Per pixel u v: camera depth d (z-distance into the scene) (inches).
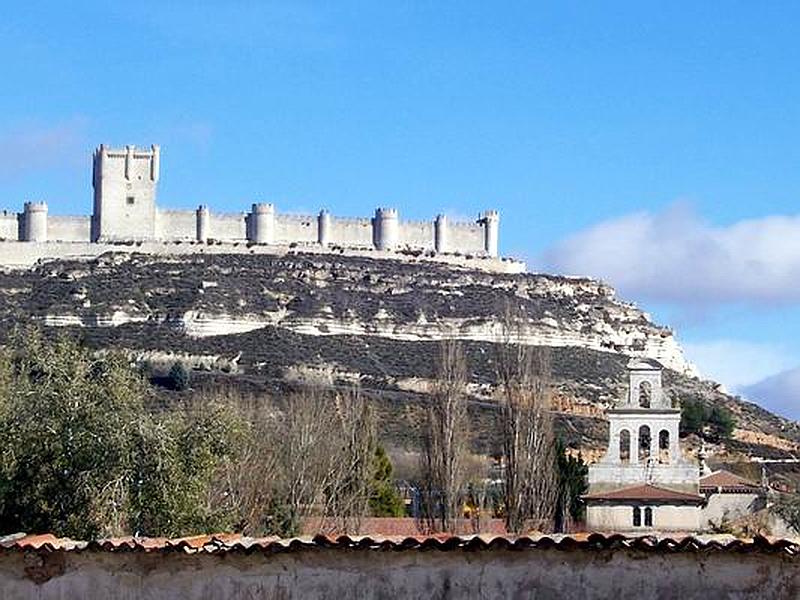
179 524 2418.8
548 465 4060.0
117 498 2384.4
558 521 4188.0
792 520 5270.7
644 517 5236.2
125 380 2501.2
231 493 3166.8
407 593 1327.5
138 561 1390.3
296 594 1348.4
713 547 1277.1
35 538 1475.1
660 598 1286.9
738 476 6496.1
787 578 1268.5
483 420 7785.4
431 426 4175.7
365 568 1337.4
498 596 1311.5
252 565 1362.0
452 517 4057.6
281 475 4005.9
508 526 4001.0
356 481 4483.3
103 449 2388.0
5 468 2361.0
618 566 1296.8
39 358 2519.7
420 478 4362.7
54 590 1406.3
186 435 2522.1
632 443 5526.6
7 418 2393.0
